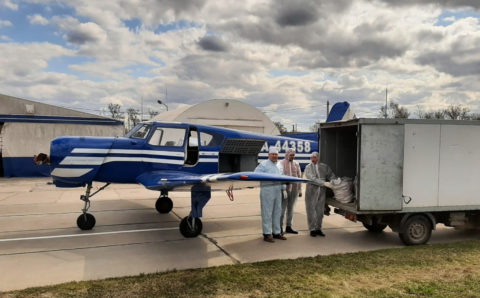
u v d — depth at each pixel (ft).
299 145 32.94
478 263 14.92
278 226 19.03
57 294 11.63
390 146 17.39
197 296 11.59
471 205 18.62
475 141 18.63
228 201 30.89
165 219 23.76
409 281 12.87
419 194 17.84
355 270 14.08
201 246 17.71
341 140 22.43
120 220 23.35
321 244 18.28
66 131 51.62
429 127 17.90
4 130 48.73
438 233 20.97
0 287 12.40
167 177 19.45
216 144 23.72
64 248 17.22
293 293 11.86
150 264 14.98
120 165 20.97
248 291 12.02
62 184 20.85
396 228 18.17
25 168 49.67
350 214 18.10
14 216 24.26
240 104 61.31
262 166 18.42
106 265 14.83
